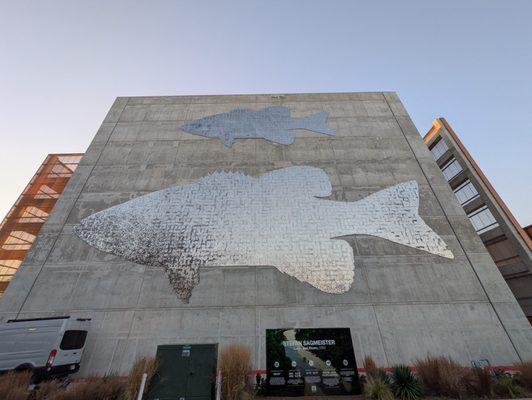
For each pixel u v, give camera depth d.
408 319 13.48
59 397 8.49
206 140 20.08
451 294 14.13
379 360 12.48
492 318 13.46
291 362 10.69
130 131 20.64
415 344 12.88
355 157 19.19
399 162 18.97
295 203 16.89
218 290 14.17
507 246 18.55
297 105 22.41
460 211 16.75
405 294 14.13
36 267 14.70
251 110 21.92
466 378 9.75
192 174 18.23
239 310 13.66
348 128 20.89
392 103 22.67
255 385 10.47
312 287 14.29
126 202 16.92
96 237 15.63
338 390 10.07
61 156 23.59
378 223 16.20
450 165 23.27
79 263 14.86
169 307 13.71
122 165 18.73
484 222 20.27
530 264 16.95
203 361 8.37
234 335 13.04
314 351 10.93
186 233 15.69
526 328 13.16
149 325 13.24
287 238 15.59
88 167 18.61
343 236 15.73
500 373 10.93
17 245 19.17
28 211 20.53
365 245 15.49
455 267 14.89
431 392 9.67
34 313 13.41
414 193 17.39
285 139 20.14
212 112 21.81
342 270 14.73
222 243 15.39
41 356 10.49
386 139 20.27
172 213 16.42
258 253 15.13
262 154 19.28
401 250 15.38
